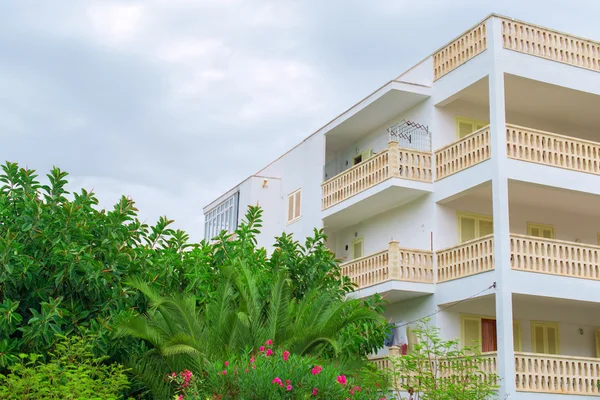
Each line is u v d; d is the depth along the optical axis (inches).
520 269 884.0
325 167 1309.1
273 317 653.3
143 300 708.7
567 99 1020.5
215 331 642.2
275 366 525.3
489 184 931.3
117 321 637.9
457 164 986.7
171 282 756.0
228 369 522.6
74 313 666.8
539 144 941.8
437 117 1048.8
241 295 669.3
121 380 598.5
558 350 1021.8
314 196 1240.2
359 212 1152.8
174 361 642.2
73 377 538.9
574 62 992.2
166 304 650.2
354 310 677.9
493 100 932.0
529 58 961.5
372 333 769.6
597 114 1071.0
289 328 652.7
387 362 912.3
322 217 1200.8
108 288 685.9
